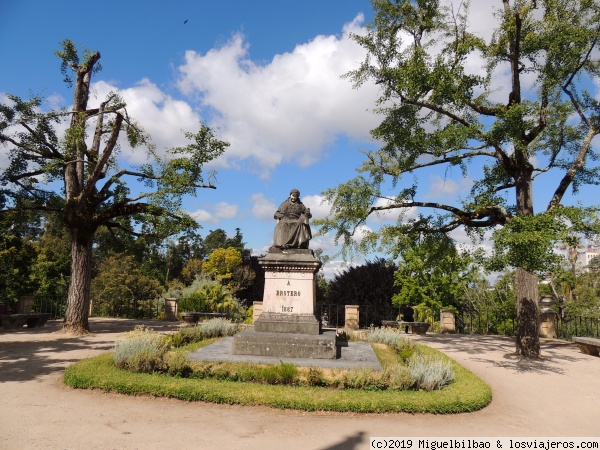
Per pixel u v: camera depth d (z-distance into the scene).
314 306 11.45
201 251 62.44
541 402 8.52
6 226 21.00
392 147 15.38
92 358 9.91
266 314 11.26
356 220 15.39
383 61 14.30
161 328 19.44
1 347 13.03
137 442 5.52
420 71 13.08
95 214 17.22
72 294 16.72
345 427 6.40
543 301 21.42
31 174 17.59
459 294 28.33
